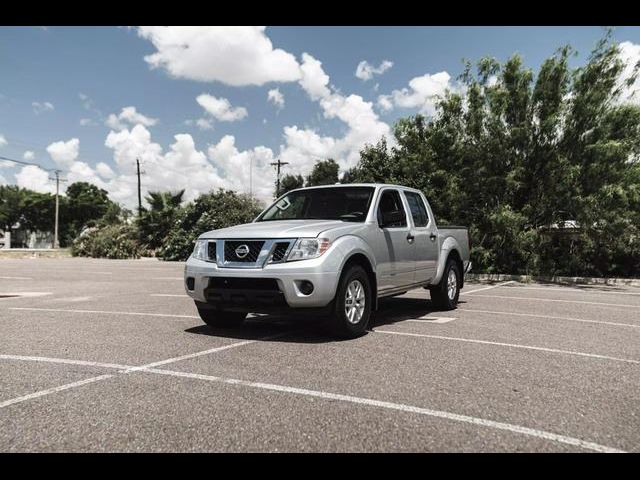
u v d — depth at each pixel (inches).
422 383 177.9
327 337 256.1
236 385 174.2
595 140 634.8
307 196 311.3
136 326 288.2
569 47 649.6
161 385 174.2
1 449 125.6
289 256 236.2
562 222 666.2
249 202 1277.1
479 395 166.1
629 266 684.7
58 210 3068.4
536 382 181.6
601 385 179.5
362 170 874.8
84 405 154.9
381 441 130.5
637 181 627.5
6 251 1662.2
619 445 129.8
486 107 679.7
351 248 251.3
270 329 278.4
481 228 680.4
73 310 355.6
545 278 669.3
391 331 274.8
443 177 690.2
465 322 307.9
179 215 1306.6
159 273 756.6
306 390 169.0
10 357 213.6
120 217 1626.5
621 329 293.1
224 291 244.7
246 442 129.5
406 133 757.9
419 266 322.0
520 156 666.2
